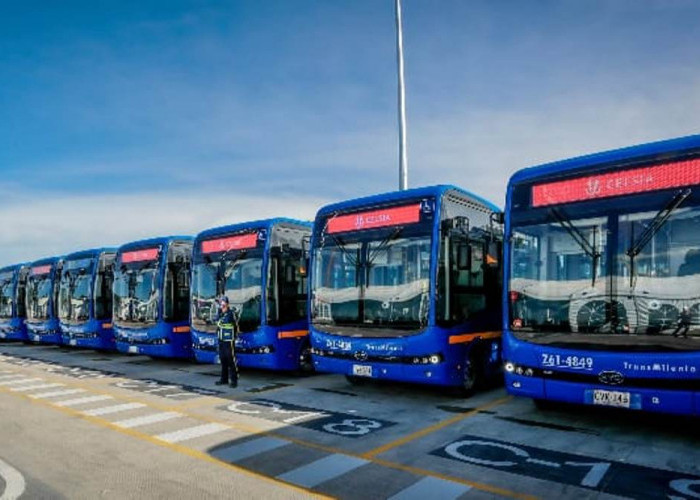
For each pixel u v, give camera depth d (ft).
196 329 40.42
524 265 23.90
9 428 23.95
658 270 20.25
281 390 33.37
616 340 20.67
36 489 16.14
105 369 45.44
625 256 21.08
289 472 17.48
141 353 47.67
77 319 57.82
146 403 29.37
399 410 27.02
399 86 58.08
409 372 27.68
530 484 16.26
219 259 39.83
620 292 20.93
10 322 74.13
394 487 16.08
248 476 17.12
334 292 31.22
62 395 32.35
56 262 66.03
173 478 17.01
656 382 19.63
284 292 37.50
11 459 19.25
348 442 21.02
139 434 22.52
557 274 22.76
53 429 23.63
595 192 22.34
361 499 15.17
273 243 37.40
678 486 16.02
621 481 16.46
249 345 36.42
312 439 21.49
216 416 25.84
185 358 51.60
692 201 19.98
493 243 34.22
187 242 49.24
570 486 16.07
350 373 29.84
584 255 22.13
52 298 65.10
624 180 21.68
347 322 30.19
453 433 22.29
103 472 17.65
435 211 28.30
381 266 29.50
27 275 70.85
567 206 22.98
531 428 23.02
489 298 33.06
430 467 17.90
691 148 20.34
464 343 29.43
